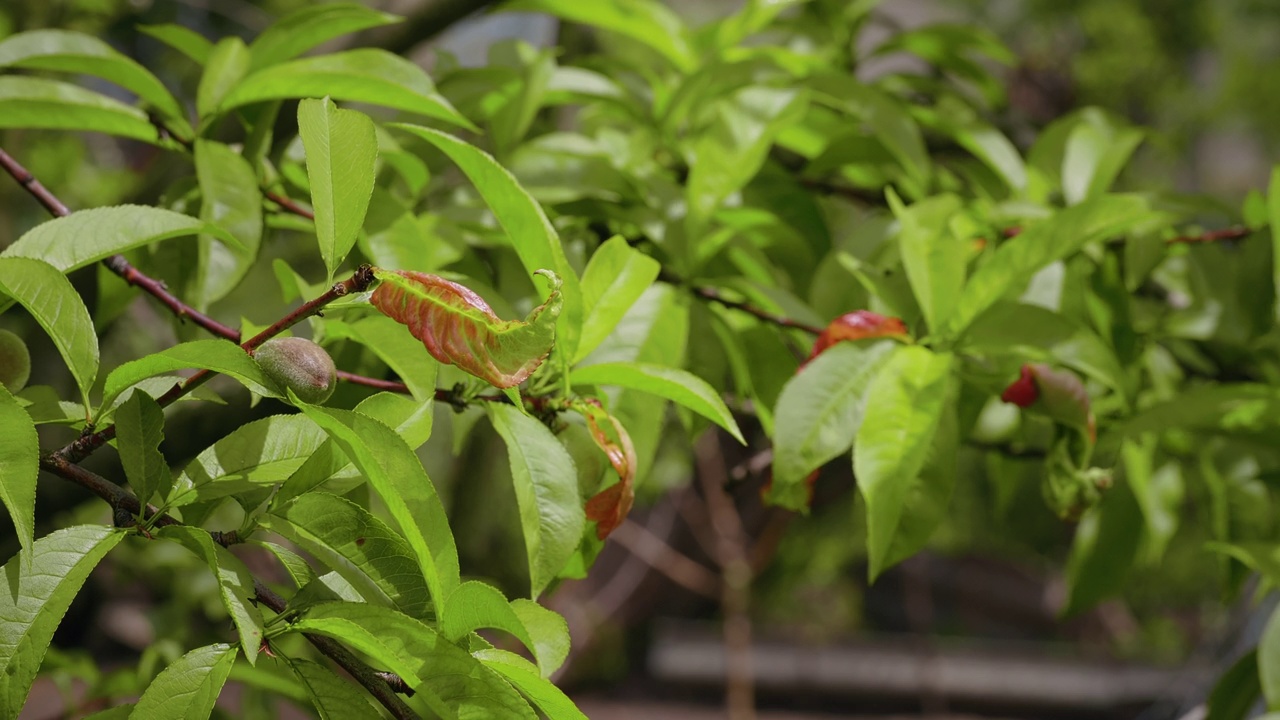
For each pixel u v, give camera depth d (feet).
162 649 5.12
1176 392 5.24
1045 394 4.05
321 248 3.34
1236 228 4.91
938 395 3.91
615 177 4.41
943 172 5.77
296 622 3.27
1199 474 5.55
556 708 3.29
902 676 18.48
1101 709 18.15
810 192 5.39
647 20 5.04
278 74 4.00
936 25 5.72
